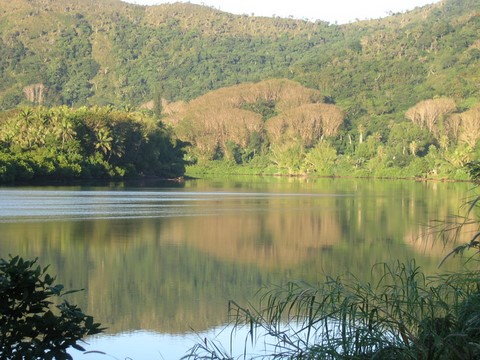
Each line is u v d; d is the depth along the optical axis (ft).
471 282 29.37
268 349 39.99
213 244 103.14
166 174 383.65
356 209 170.50
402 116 493.77
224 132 465.47
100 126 330.34
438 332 27.89
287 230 123.13
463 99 498.69
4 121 342.03
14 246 97.50
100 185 295.69
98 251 94.02
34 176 280.10
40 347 25.44
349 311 28.50
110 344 48.37
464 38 634.84
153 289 68.28
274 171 446.19
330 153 431.43
